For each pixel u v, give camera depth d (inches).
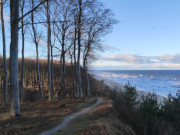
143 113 339.6
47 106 469.4
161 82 2866.6
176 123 331.9
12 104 287.7
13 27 284.7
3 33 539.2
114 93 762.8
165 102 423.8
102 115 319.9
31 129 227.3
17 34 288.5
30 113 347.9
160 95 1280.8
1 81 1128.2
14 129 222.2
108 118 293.0
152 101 369.1
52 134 208.8
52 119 296.7
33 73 1419.8
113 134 216.7
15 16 284.0
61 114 350.3
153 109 347.3
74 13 610.9
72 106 475.5
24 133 208.5
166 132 283.1
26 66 1659.7
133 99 531.2
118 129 250.7
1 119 278.7
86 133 205.5
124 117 362.0
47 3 549.0
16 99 289.3
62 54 728.3
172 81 3122.5
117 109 414.0
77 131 216.4
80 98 685.3
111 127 243.0
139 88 1895.9
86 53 919.7
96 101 605.0
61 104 502.9
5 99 525.7
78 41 690.8
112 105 443.2
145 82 2815.0
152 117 328.2
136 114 371.6
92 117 309.0
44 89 1233.4
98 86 1491.1
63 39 701.9
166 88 1915.6
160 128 305.1
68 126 250.1
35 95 862.5
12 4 289.7
